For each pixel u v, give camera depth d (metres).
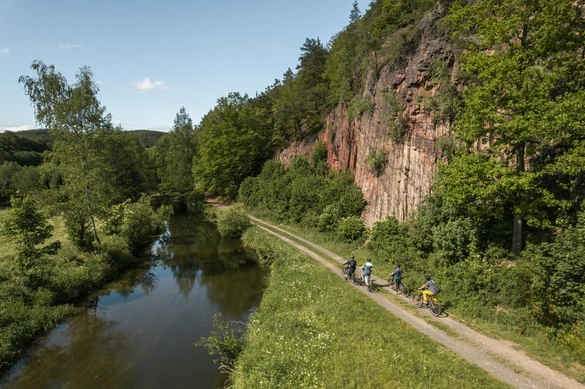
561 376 9.51
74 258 23.36
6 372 13.16
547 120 12.59
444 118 21.28
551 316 11.59
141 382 12.42
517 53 14.34
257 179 51.78
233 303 19.50
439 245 17.83
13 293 17.06
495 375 9.65
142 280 23.91
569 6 13.19
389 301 15.42
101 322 17.42
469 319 13.28
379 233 22.64
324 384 9.73
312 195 36.00
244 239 34.50
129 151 49.22
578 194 14.45
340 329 12.91
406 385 9.35
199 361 13.75
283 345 12.05
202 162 61.16
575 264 10.97
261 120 61.03
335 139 39.38
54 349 14.81
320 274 19.83
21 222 17.72
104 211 26.08
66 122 27.73
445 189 17.23
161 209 51.16
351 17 46.81
